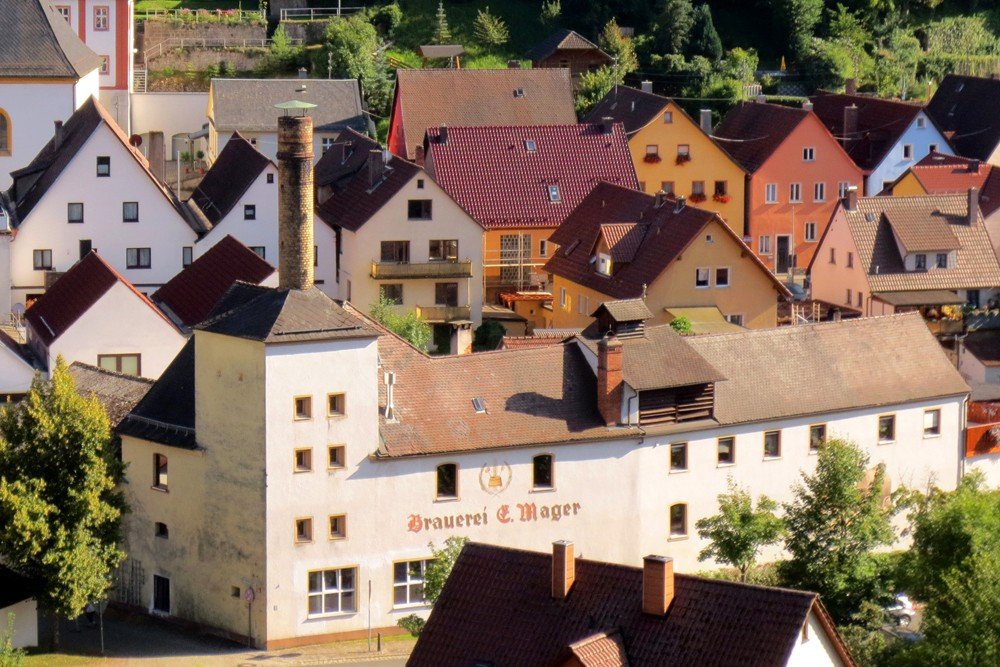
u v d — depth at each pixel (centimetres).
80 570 19562
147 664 19625
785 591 14800
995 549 18338
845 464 19162
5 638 18012
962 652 16738
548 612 15638
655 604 15125
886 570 18962
